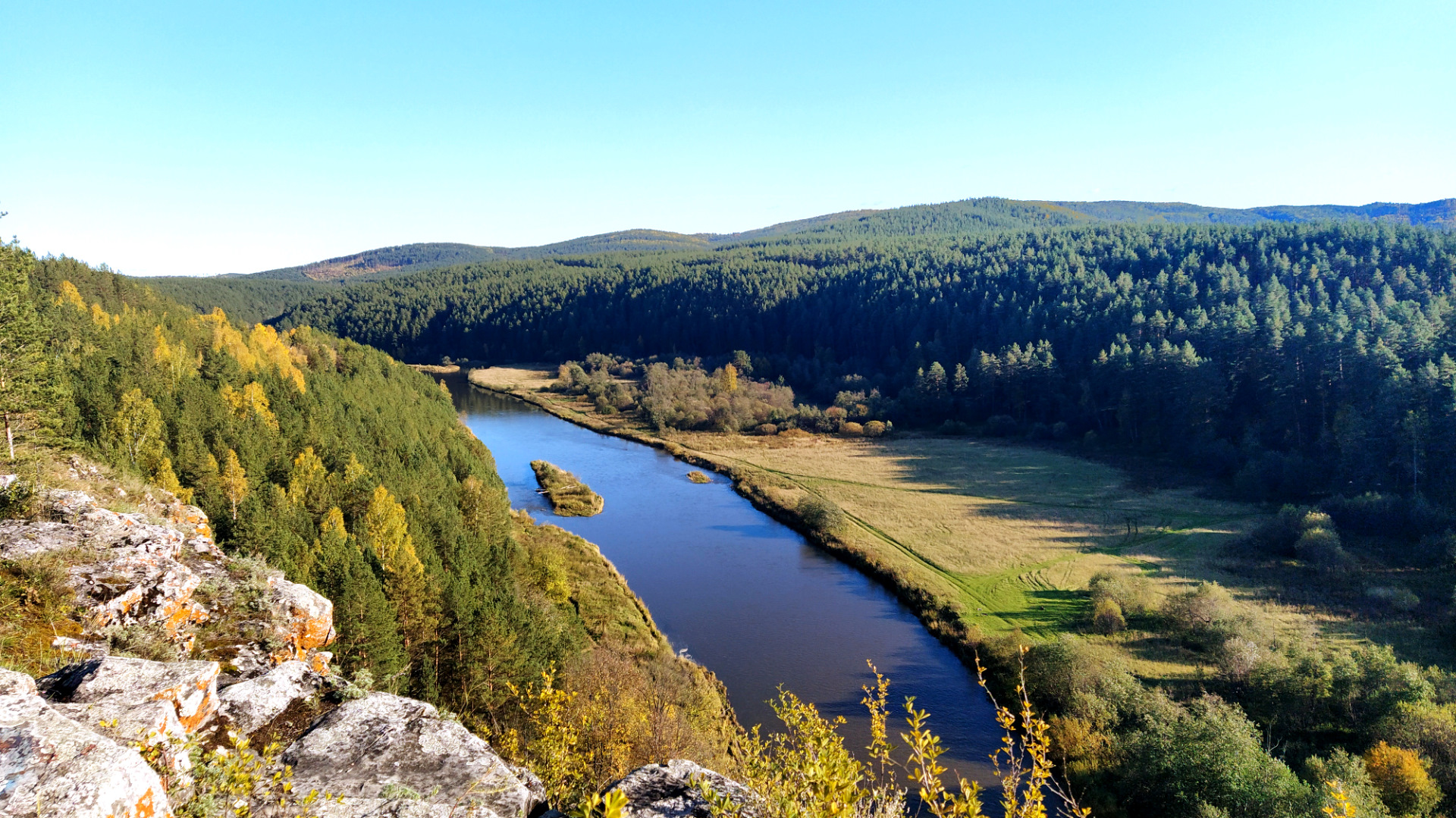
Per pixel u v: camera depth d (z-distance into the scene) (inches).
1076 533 2363.4
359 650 991.6
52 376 1186.6
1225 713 1179.3
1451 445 2158.0
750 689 1464.1
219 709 408.8
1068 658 1379.2
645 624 1717.5
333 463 2070.6
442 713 387.5
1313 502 2460.6
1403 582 1807.3
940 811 256.5
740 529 2502.5
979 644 1609.3
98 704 333.1
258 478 1728.6
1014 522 2498.8
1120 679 1343.5
